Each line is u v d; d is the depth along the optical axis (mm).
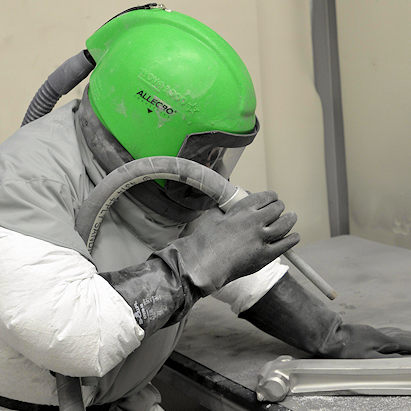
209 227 1432
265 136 3104
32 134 1531
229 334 2102
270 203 1443
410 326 2064
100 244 1528
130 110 1457
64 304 1309
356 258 2799
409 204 2961
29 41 2582
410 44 2787
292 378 1675
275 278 1784
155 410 1815
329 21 3059
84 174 1510
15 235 1346
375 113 3023
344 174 3248
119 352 1368
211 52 1460
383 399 1620
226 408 1786
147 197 1503
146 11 1532
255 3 2947
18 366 1495
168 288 1394
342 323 1874
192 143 1449
